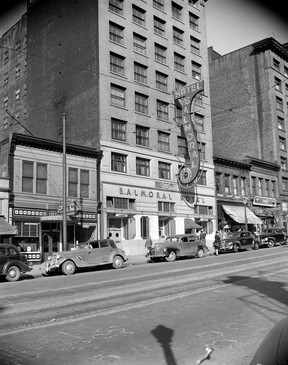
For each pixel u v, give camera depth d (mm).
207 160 43594
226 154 56906
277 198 53562
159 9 41344
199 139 42125
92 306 10141
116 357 5883
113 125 35062
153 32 40188
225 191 45656
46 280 17938
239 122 56344
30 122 44625
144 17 39875
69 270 20656
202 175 42594
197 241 28953
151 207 36406
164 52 41312
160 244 27219
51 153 29359
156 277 16188
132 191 34969
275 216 52469
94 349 6309
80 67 37156
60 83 39844
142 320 8312
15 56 53688
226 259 24406
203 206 42250
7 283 17281
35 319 8734
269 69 54469
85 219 30906
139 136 37094
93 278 17375
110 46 36000
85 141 34969
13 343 6793
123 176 34469
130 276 17172
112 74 35625
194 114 42938
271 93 54000
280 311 8820
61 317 8859
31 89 45250
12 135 27094
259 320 8055
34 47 45469
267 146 53719
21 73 51625
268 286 12469
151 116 38188
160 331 7352
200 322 8008
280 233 39969
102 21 35812
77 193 30812
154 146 37906
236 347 6281
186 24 44406
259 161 50500
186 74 43062
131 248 34062
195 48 45438
